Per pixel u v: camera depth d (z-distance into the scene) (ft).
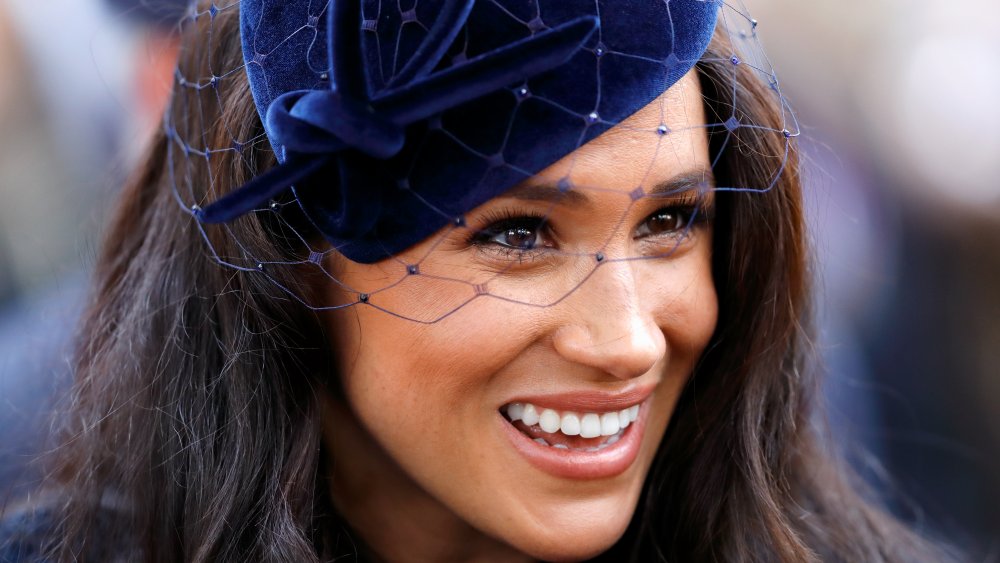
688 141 11.14
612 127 10.47
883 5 25.48
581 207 10.65
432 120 10.29
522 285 11.02
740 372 13.94
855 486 17.70
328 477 12.92
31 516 14.46
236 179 12.27
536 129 10.33
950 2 25.93
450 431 11.51
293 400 12.57
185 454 13.14
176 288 13.74
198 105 13.58
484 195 10.48
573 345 11.00
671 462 14.26
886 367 22.80
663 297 11.74
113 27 20.97
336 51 9.52
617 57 10.39
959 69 25.04
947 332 23.29
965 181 23.97
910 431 22.36
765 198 13.12
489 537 13.16
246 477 12.57
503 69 9.62
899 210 23.73
